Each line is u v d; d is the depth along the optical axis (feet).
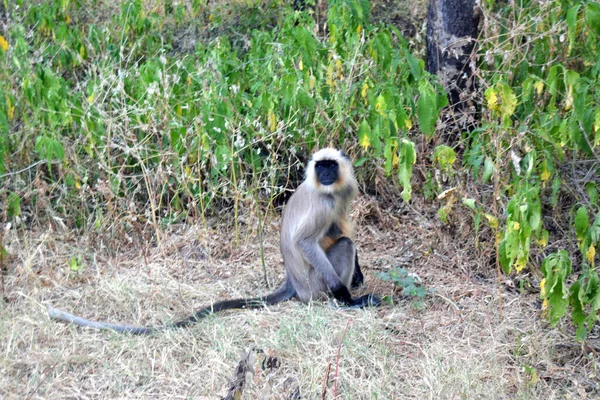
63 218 32.86
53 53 37.88
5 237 30.96
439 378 22.65
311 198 27.53
